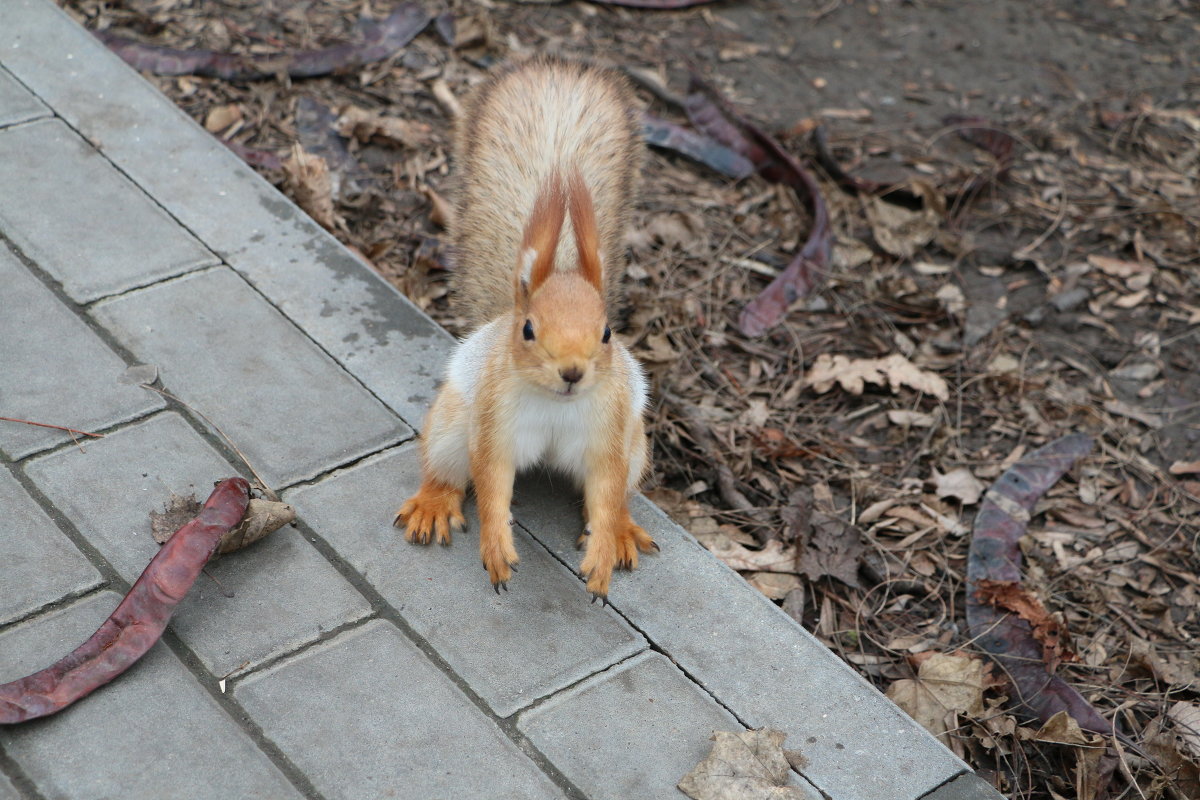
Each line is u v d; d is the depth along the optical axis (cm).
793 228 272
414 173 266
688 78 305
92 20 274
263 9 288
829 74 319
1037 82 325
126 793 204
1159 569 238
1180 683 229
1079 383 257
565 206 215
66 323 231
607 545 217
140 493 220
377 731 210
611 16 328
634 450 223
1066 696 225
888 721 215
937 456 247
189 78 270
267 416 228
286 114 269
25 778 204
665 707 214
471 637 216
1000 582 233
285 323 235
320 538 220
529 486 228
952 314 263
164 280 237
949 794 211
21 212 240
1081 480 246
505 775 208
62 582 214
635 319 254
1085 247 274
